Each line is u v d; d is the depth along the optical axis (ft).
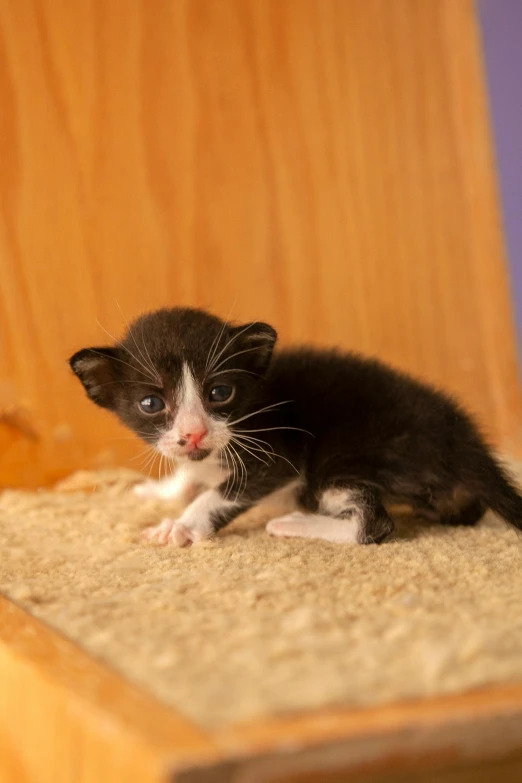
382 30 2.41
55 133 2.24
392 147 2.42
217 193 2.33
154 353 1.82
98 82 2.26
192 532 1.78
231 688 1.27
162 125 2.30
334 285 2.39
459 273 2.47
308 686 1.27
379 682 1.28
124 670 1.31
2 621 1.44
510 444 2.38
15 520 1.87
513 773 1.25
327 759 1.12
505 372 2.47
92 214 2.26
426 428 1.83
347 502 1.80
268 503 1.89
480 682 1.29
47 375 2.22
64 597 1.51
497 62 2.47
